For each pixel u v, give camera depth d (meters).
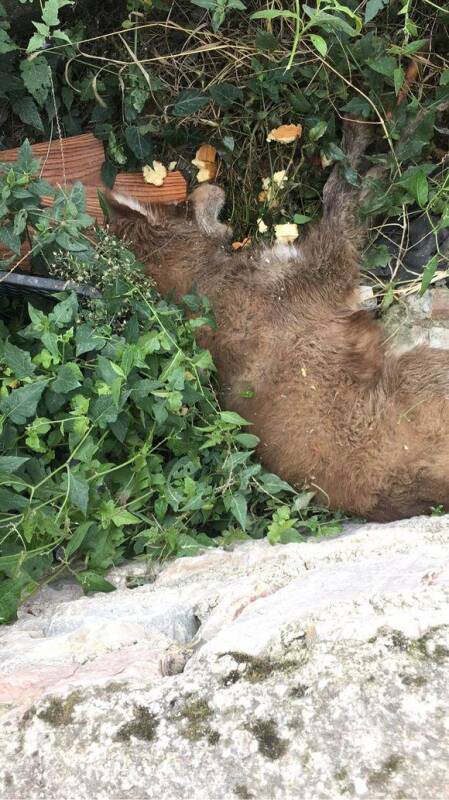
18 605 1.62
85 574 1.69
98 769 1.10
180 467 1.80
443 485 1.76
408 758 1.00
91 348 1.70
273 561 1.58
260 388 1.82
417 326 1.92
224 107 1.89
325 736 1.05
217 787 1.04
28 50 1.65
